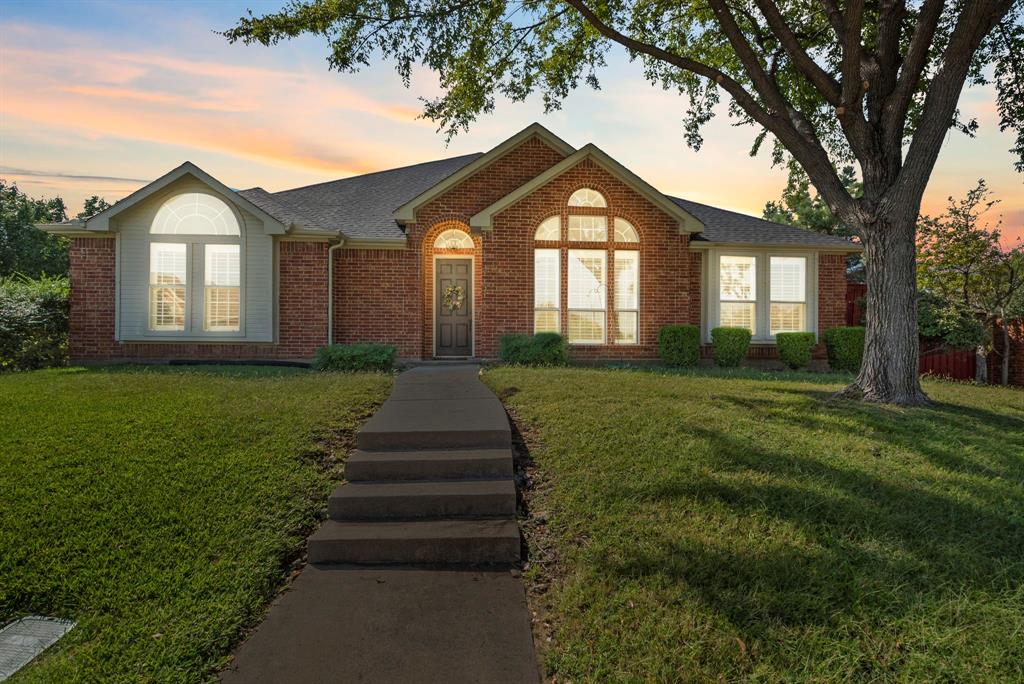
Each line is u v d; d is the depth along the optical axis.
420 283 13.57
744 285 14.60
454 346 14.15
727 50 12.30
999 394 10.01
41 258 33.34
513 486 4.72
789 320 14.77
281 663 2.79
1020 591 3.22
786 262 14.78
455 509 4.45
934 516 4.16
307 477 4.92
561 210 13.30
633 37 12.22
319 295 12.89
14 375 9.64
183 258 12.38
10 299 11.37
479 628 3.10
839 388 9.20
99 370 10.67
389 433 5.46
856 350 13.84
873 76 8.30
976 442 6.02
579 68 12.33
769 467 4.97
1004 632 2.88
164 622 3.13
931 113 7.75
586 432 5.92
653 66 12.93
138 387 8.09
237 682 2.67
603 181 13.41
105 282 12.20
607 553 3.70
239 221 12.43
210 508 4.30
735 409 6.98
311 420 6.25
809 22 11.40
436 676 2.69
